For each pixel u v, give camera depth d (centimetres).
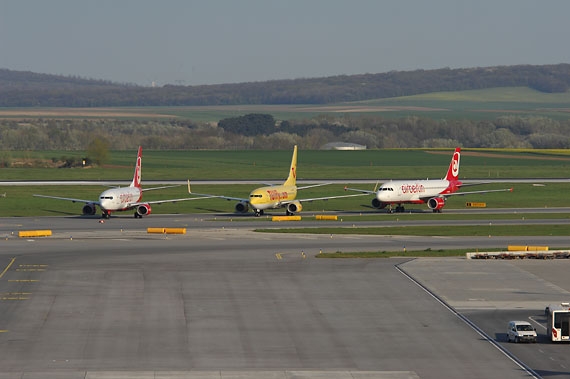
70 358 15312
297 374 14538
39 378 14112
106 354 15612
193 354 15700
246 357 15550
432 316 18850
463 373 14650
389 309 19488
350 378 14350
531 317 18825
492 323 18275
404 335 17212
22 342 16350
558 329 16712
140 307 19438
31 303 19688
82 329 17400
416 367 15000
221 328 17638
